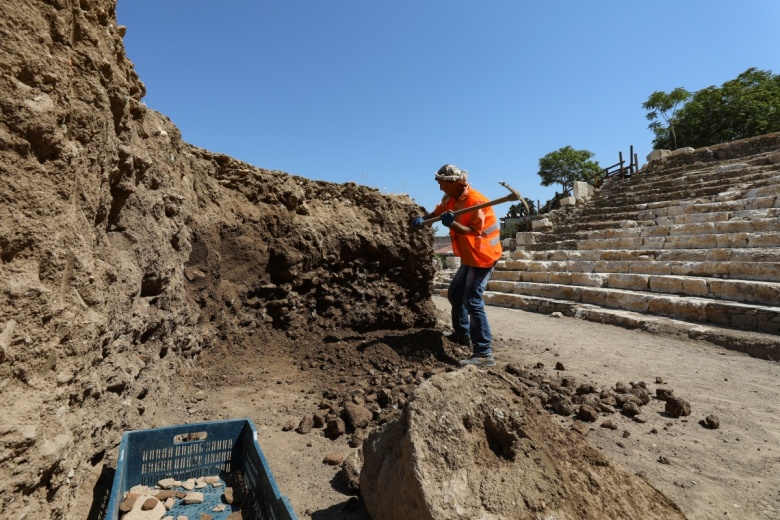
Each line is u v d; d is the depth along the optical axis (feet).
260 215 15.87
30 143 5.04
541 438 6.63
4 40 4.73
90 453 6.54
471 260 14.34
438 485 5.58
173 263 11.55
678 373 15.23
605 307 27.68
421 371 13.34
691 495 7.80
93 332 6.19
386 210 19.35
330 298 16.81
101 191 7.25
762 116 73.05
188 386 11.73
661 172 51.24
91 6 6.61
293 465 8.60
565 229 47.29
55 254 5.40
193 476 8.14
